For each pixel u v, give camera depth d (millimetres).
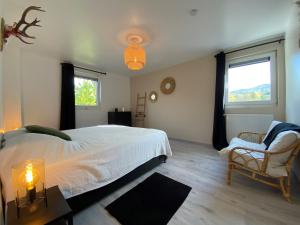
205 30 2389
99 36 2510
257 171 1665
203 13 1966
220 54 3225
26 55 3182
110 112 4656
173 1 1737
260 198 1587
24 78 3170
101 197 1535
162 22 2145
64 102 3668
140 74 5098
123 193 1696
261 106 2869
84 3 1727
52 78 3566
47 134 1554
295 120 1974
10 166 1048
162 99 4590
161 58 3666
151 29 2324
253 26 2297
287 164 1536
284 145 1524
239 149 1845
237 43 2873
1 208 959
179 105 4184
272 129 2115
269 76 2787
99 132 2404
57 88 3654
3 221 958
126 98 5391
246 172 2143
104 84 4715
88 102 4355
